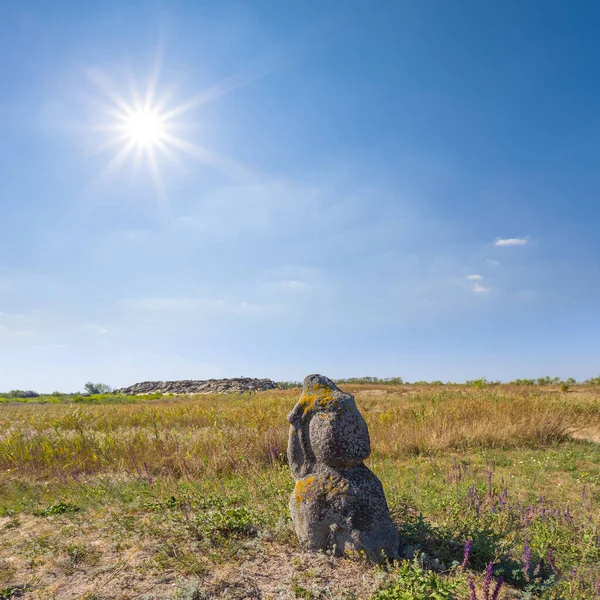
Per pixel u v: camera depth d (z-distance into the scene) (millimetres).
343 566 4062
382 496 4371
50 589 3945
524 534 4867
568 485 7051
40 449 9109
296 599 3559
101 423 13773
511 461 8625
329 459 4410
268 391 30703
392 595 3385
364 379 36156
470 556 4223
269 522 5020
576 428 11336
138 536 4961
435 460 8586
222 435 9555
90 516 5863
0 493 7230
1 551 4848
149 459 8445
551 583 3797
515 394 17422
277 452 8453
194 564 4152
